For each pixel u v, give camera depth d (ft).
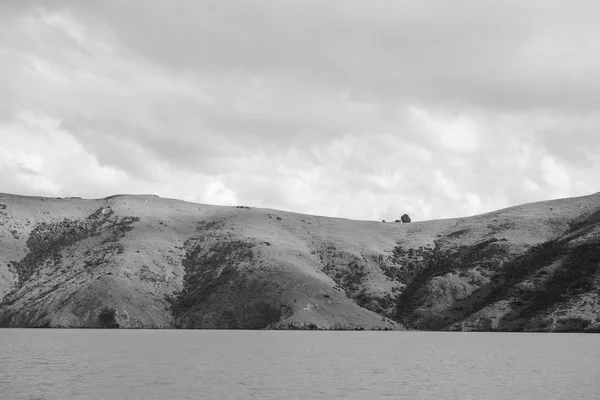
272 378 245.86
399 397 202.28
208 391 211.41
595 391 213.87
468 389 219.00
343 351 373.61
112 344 417.08
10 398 195.62
